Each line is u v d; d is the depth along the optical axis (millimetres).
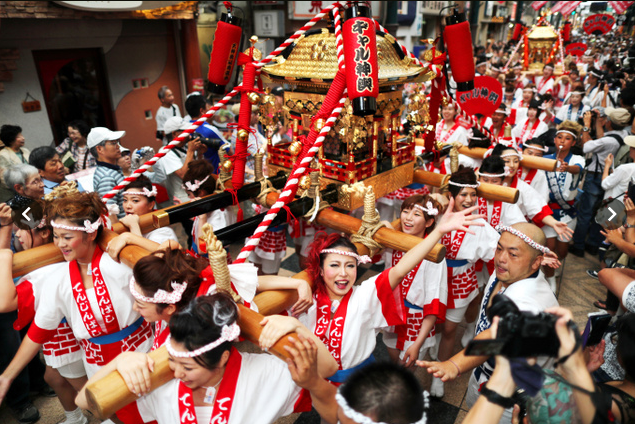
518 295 1997
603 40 24016
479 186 2836
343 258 1930
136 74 7242
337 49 1978
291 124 2514
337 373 2008
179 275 1622
